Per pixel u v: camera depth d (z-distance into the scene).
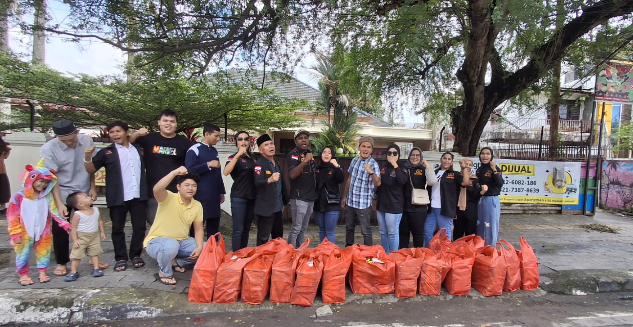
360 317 3.36
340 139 13.64
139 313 3.26
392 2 6.25
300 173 4.57
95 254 3.88
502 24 4.68
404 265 3.77
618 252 5.84
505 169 9.07
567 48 7.27
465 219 5.32
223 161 7.25
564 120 17.70
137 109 8.77
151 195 4.35
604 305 3.89
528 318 3.46
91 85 8.20
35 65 7.59
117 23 5.68
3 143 5.62
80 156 4.16
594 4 5.94
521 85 8.23
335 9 6.11
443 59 8.23
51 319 3.15
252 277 3.49
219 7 5.86
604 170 11.03
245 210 4.48
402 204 4.62
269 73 7.50
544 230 7.50
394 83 9.84
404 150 20.19
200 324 3.15
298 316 3.34
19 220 3.56
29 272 3.99
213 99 8.74
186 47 5.85
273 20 5.80
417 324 3.26
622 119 19.34
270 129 14.23
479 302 3.78
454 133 9.20
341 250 4.09
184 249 4.03
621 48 6.94
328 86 13.25
